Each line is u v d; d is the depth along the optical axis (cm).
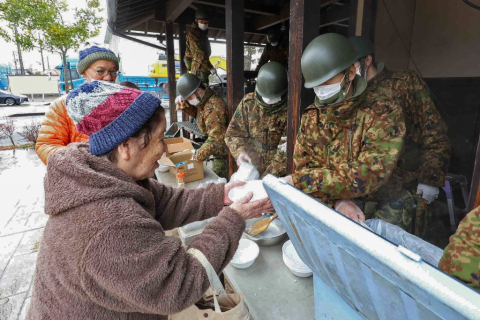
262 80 191
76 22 1045
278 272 122
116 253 60
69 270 62
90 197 63
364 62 149
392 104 118
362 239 47
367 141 117
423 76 288
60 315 68
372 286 53
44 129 162
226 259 78
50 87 1839
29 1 955
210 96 266
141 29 533
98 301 63
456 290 36
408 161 150
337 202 126
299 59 154
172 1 389
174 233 207
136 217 65
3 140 763
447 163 148
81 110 66
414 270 40
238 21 232
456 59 266
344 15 353
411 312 48
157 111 73
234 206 87
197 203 110
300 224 67
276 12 402
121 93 69
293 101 164
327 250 62
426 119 149
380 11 264
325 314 84
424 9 276
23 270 243
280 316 101
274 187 69
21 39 1006
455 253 59
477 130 245
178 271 66
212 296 94
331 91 118
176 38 579
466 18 254
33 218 338
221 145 254
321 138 134
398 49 286
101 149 68
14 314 197
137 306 63
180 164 234
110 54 172
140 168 76
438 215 204
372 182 112
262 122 212
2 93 1529
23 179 472
